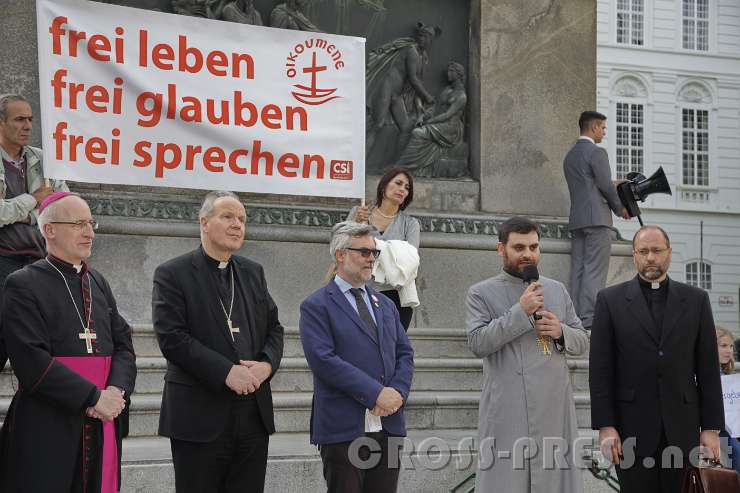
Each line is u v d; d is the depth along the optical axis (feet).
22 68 26.96
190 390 15.80
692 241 139.23
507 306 17.56
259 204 28.96
